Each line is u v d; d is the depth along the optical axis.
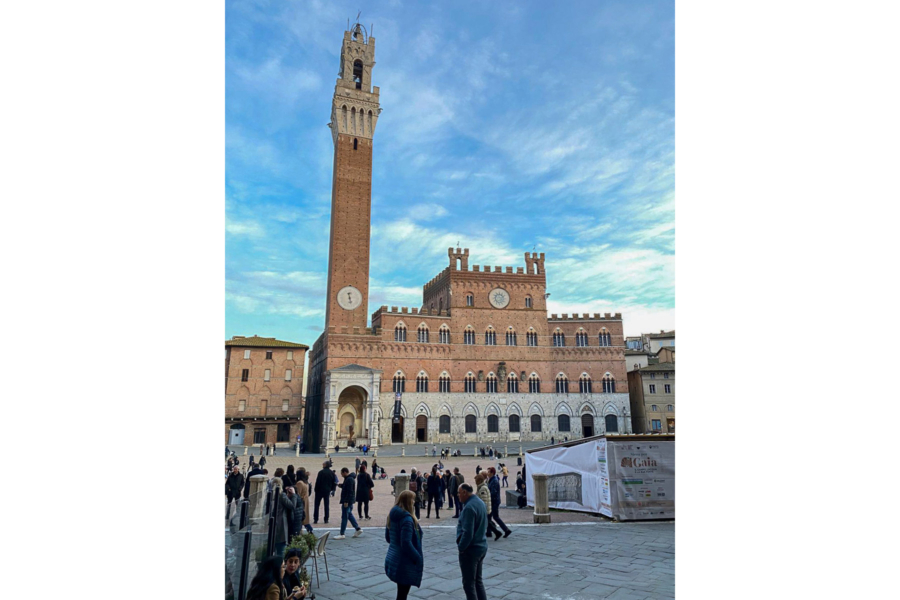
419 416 81.50
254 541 10.50
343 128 85.69
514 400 85.50
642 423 87.62
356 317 80.38
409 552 9.52
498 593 11.43
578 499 22.41
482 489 16.58
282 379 78.00
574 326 89.31
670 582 11.82
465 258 89.25
